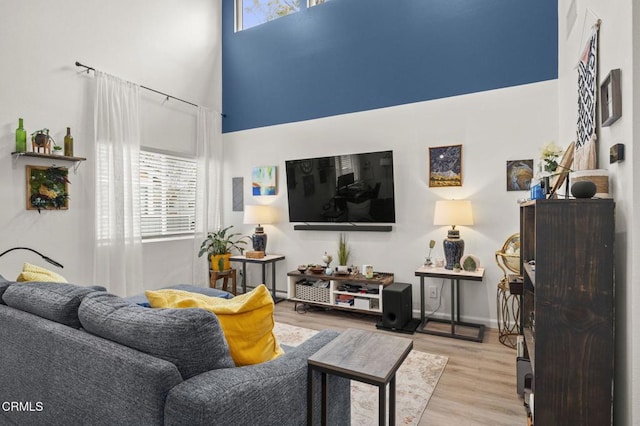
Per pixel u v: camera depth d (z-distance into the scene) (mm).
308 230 4574
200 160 4930
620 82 1623
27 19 3273
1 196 3100
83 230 3660
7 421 1650
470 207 3441
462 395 2303
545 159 2238
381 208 4035
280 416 1252
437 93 3814
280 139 4809
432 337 3318
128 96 4000
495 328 3535
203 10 5098
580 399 1591
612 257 1547
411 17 3969
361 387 2406
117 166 3844
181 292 1637
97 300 1420
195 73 4953
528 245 2496
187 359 1161
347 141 4316
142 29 4289
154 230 4484
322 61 4500
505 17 3527
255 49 5035
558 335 1612
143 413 1092
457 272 3361
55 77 3463
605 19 1865
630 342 1525
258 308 1427
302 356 1427
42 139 3195
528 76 3410
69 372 1316
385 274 4027
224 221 5316
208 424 1008
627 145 1550
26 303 1587
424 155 3869
